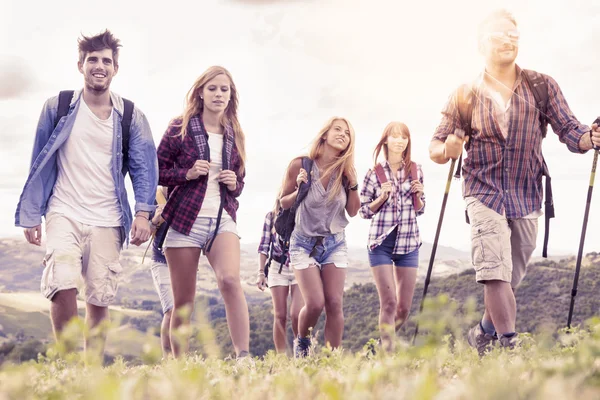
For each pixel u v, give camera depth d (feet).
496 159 17.30
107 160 16.67
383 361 6.77
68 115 16.44
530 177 17.35
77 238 16.21
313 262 20.24
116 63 16.99
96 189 16.55
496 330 16.66
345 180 20.76
